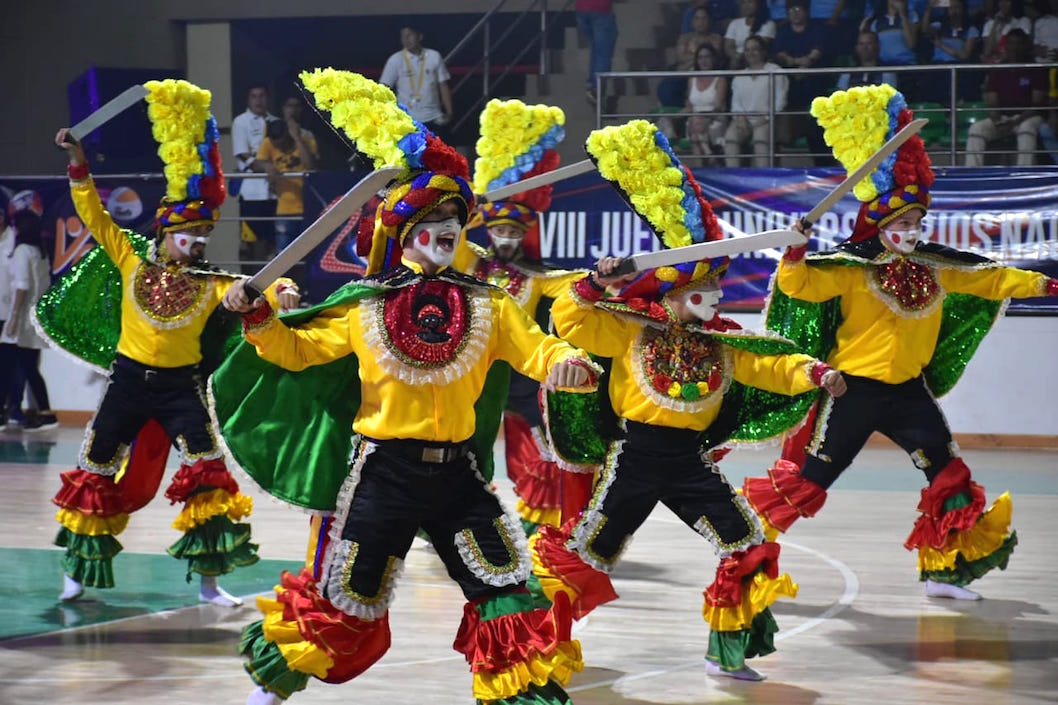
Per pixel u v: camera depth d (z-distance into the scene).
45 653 11.30
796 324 13.48
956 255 13.39
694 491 10.68
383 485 8.58
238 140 30.44
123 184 28.27
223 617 12.69
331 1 33.69
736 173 26.28
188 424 13.08
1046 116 27.64
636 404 10.67
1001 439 26.41
